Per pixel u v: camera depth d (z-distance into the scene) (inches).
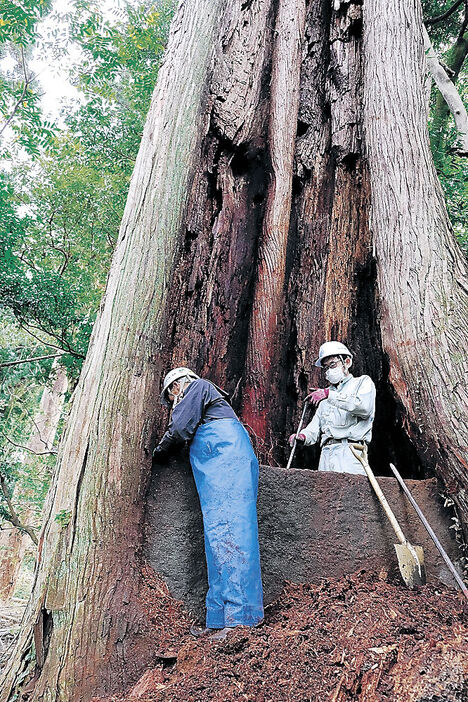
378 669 84.7
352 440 154.1
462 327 142.3
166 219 150.8
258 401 184.7
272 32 242.1
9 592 489.7
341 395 153.3
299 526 127.7
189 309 189.3
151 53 442.9
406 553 119.6
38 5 351.6
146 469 121.7
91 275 422.9
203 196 205.8
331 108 228.4
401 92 182.5
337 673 86.0
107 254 430.3
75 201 414.0
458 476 133.3
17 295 325.4
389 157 173.2
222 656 94.7
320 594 116.8
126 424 121.2
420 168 169.2
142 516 119.2
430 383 139.6
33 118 370.9
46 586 104.1
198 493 117.0
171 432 118.7
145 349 131.5
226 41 234.5
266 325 189.9
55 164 428.5
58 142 429.4
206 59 186.4
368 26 203.5
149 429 125.2
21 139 380.8
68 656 99.3
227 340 193.3
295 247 213.2
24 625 110.3
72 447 119.9
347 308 195.8
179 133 166.1
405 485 135.8
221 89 218.4
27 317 341.1
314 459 184.9
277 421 189.3
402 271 154.4
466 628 100.2
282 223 201.0
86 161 441.4
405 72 186.2
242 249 204.8
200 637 104.6
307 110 238.1
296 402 191.0
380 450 183.8
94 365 130.0
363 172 209.9
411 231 158.6
